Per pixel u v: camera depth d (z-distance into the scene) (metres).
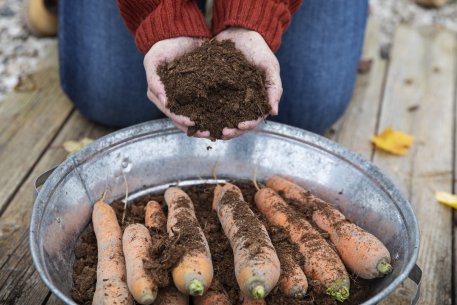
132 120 2.29
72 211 1.55
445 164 2.28
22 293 1.63
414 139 2.41
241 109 1.48
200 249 1.34
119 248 1.47
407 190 2.13
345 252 1.50
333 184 1.72
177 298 1.33
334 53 2.13
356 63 2.30
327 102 2.23
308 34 2.06
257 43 1.59
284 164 1.79
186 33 1.60
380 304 1.67
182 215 1.50
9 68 2.66
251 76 1.51
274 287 1.37
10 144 2.19
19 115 2.35
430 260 1.83
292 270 1.39
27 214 1.90
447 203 2.06
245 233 1.40
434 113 2.58
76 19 2.09
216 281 1.38
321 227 1.60
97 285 1.37
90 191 1.62
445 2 3.65
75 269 1.48
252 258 1.30
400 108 2.59
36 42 2.89
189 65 1.51
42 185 1.50
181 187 1.79
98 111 2.25
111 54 2.09
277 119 2.29
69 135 2.27
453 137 2.44
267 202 1.65
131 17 1.75
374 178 1.62
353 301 1.44
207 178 1.82
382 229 1.55
